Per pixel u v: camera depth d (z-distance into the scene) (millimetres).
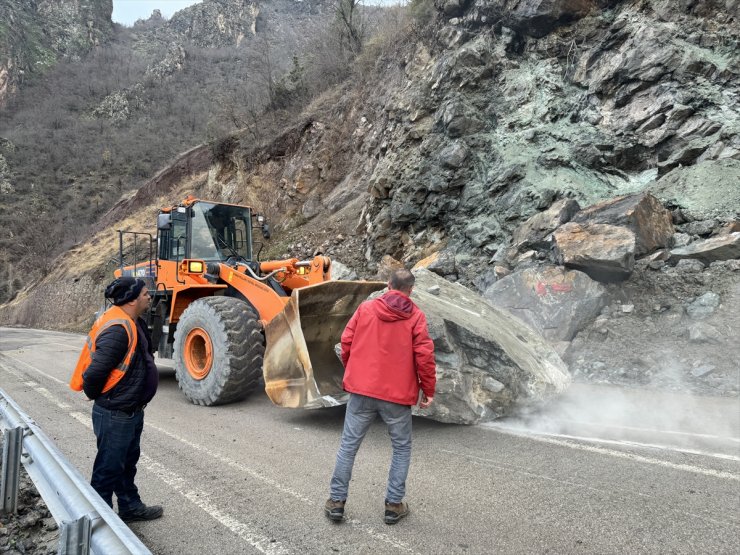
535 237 9117
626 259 7469
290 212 19141
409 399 3084
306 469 3990
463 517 3072
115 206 38406
